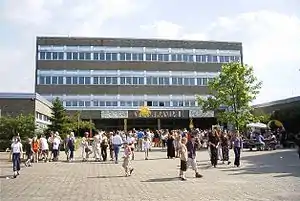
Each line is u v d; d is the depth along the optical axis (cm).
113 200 1167
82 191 1352
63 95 7844
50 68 7881
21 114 3847
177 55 8388
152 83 8194
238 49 8731
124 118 7988
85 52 8025
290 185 1412
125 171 1898
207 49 8550
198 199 1165
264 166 2155
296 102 5506
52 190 1382
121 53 8150
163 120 8306
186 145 1706
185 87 8312
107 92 8000
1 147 3462
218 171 1948
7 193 1323
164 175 1819
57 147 2838
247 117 4650
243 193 1257
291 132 4906
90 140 3603
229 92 4669
